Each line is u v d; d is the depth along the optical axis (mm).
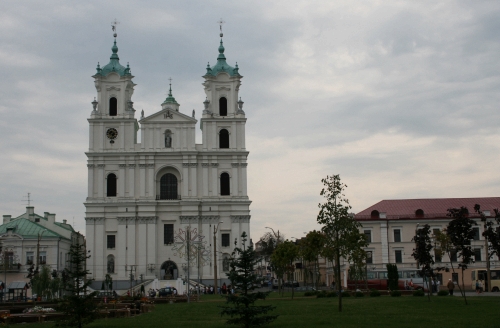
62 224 149000
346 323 44656
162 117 140500
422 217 119312
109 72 140625
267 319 40844
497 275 94938
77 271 45219
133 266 134750
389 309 56219
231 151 139750
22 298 104250
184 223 136750
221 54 145500
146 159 138625
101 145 138750
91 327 47281
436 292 89062
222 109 142625
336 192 57281
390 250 118750
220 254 136375
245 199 138500
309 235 90375
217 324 47156
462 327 40281
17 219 133000
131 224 136250
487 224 67375
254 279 40688
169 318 54250
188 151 138750
